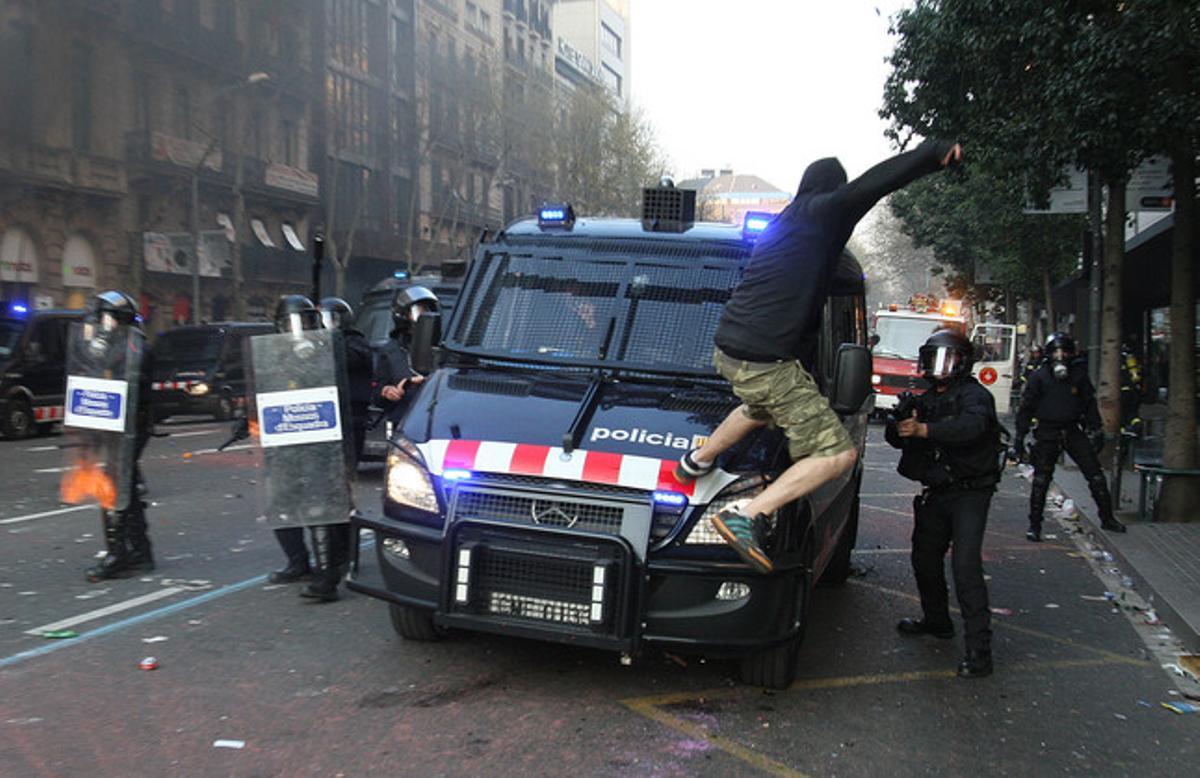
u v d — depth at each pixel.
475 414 4.89
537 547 4.32
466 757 3.92
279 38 39.34
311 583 6.22
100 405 6.64
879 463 16.05
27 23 28.50
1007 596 7.31
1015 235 26.84
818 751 4.14
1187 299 10.16
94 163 31.00
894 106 11.73
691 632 4.30
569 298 5.77
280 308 6.15
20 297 29.09
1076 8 9.00
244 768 3.76
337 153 42.88
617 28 99.06
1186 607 6.39
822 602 6.87
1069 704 4.90
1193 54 8.17
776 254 4.12
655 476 4.37
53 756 3.83
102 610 5.93
